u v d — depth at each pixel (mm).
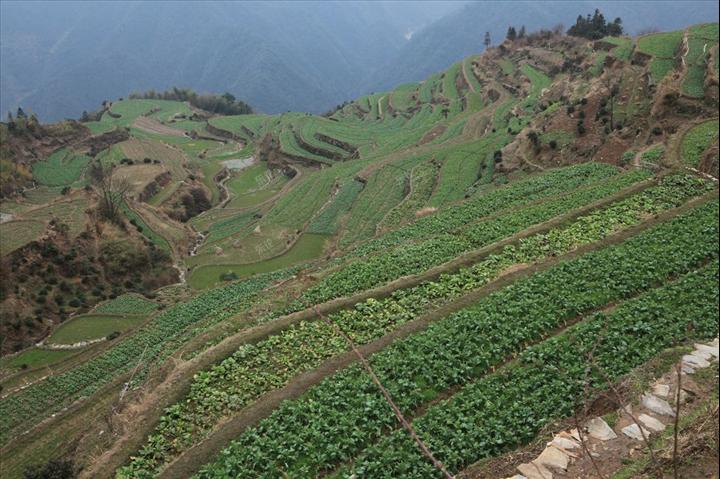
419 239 43281
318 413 22094
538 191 50500
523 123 95312
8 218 73812
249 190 118375
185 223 93312
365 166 100062
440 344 25719
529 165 71250
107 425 27922
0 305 54719
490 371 24031
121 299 59719
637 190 43250
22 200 96125
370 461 18719
